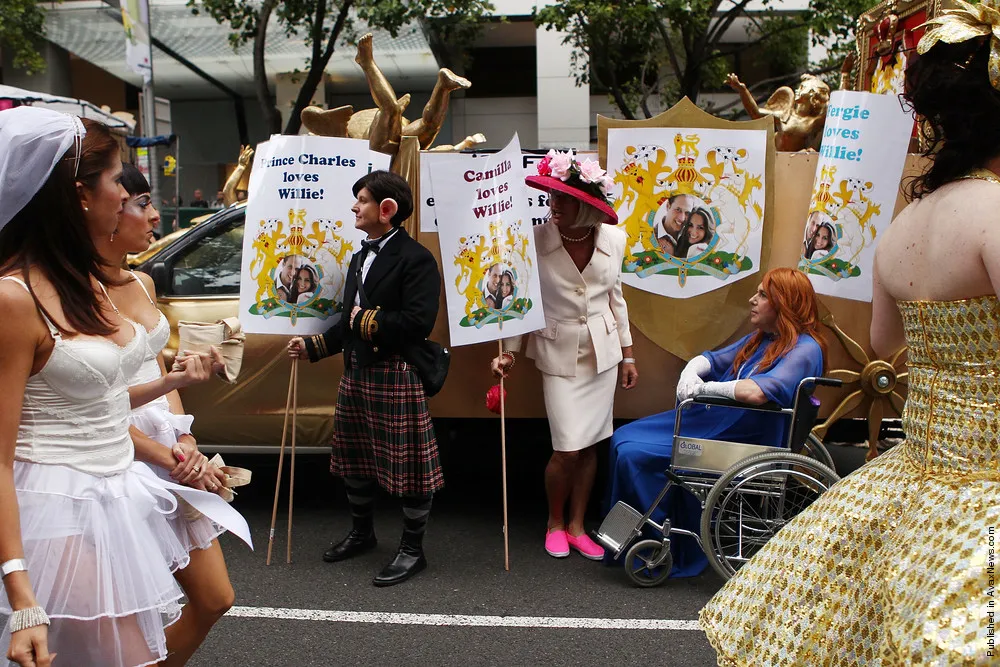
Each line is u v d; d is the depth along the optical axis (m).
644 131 4.24
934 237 1.77
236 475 2.33
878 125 4.05
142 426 2.38
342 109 4.29
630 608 3.57
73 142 1.81
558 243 3.98
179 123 19.45
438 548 4.28
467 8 12.02
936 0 4.13
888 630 1.70
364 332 3.64
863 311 4.32
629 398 4.50
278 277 3.96
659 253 4.30
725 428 3.89
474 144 4.79
